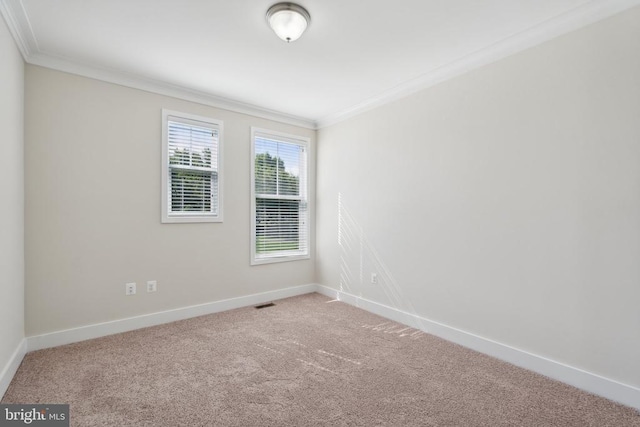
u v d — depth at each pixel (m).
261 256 4.00
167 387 2.02
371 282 3.61
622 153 1.88
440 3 1.96
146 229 3.08
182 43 2.42
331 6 1.98
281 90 3.34
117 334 2.88
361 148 3.74
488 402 1.88
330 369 2.27
